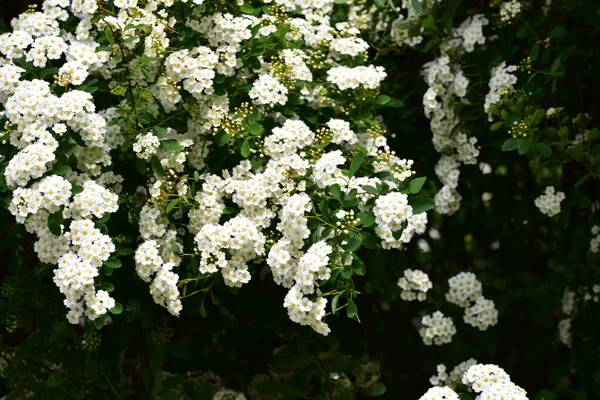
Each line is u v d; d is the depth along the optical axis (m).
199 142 3.55
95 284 3.19
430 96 4.04
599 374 4.01
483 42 4.01
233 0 3.62
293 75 3.60
